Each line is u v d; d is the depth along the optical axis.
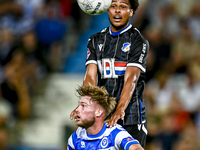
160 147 30.67
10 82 35.38
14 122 35.28
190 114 32.72
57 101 38.50
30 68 37.88
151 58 36.69
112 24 14.77
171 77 35.75
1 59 37.03
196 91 33.75
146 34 40.22
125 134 13.66
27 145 34.38
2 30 40.62
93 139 13.99
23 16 42.56
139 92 14.84
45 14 41.22
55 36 40.50
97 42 15.17
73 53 44.25
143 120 14.90
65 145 35.47
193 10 43.75
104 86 14.85
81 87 14.25
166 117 31.80
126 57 14.66
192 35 41.69
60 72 41.50
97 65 15.10
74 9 45.47
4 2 44.47
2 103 34.47
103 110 13.96
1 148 32.62
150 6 44.84
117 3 14.57
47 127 36.38
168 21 42.91
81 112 13.89
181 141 30.67
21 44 37.91
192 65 36.78
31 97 37.78
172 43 40.09
